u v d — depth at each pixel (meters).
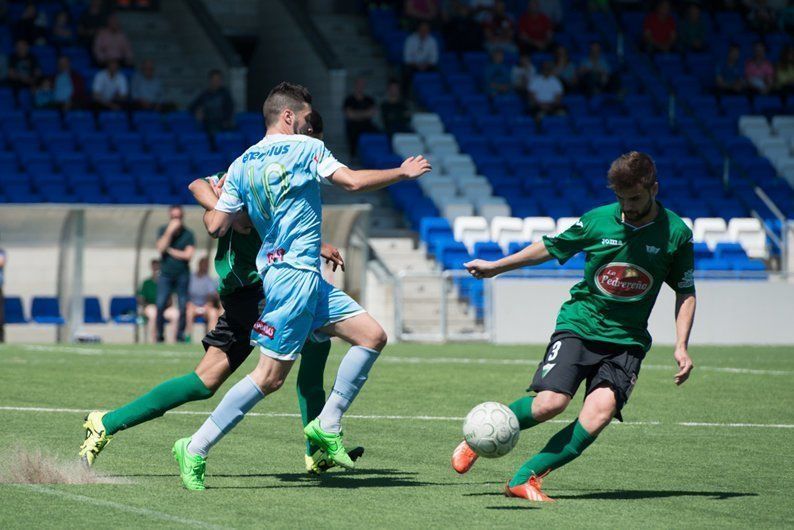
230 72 73.94
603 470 21.12
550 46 80.56
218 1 80.94
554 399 17.61
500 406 17.73
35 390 32.19
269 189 18.08
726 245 66.44
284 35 78.31
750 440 25.08
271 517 16.28
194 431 24.78
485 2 80.12
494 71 75.81
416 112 75.88
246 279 19.03
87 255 55.00
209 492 18.14
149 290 55.09
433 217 65.94
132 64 73.56
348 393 19.22
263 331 18.23
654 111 78.56
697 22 83.62
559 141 73.50
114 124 68.56
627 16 85.81
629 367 17.62
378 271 58.16
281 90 18.56
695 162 74.25
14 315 53.69
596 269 17.66
